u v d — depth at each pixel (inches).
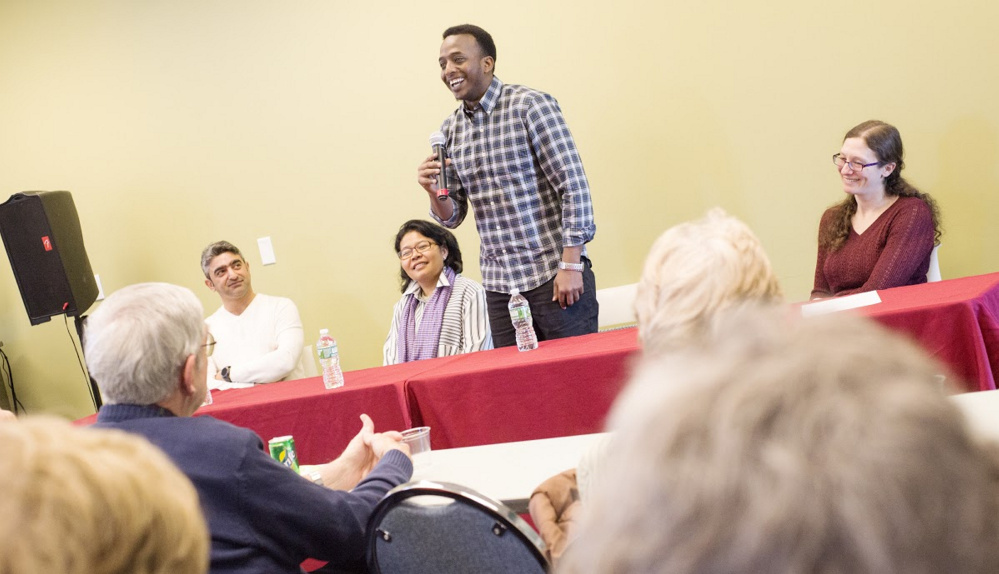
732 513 11.2
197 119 176.7
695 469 11.6
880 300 85.7
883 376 11.8
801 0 134.3
